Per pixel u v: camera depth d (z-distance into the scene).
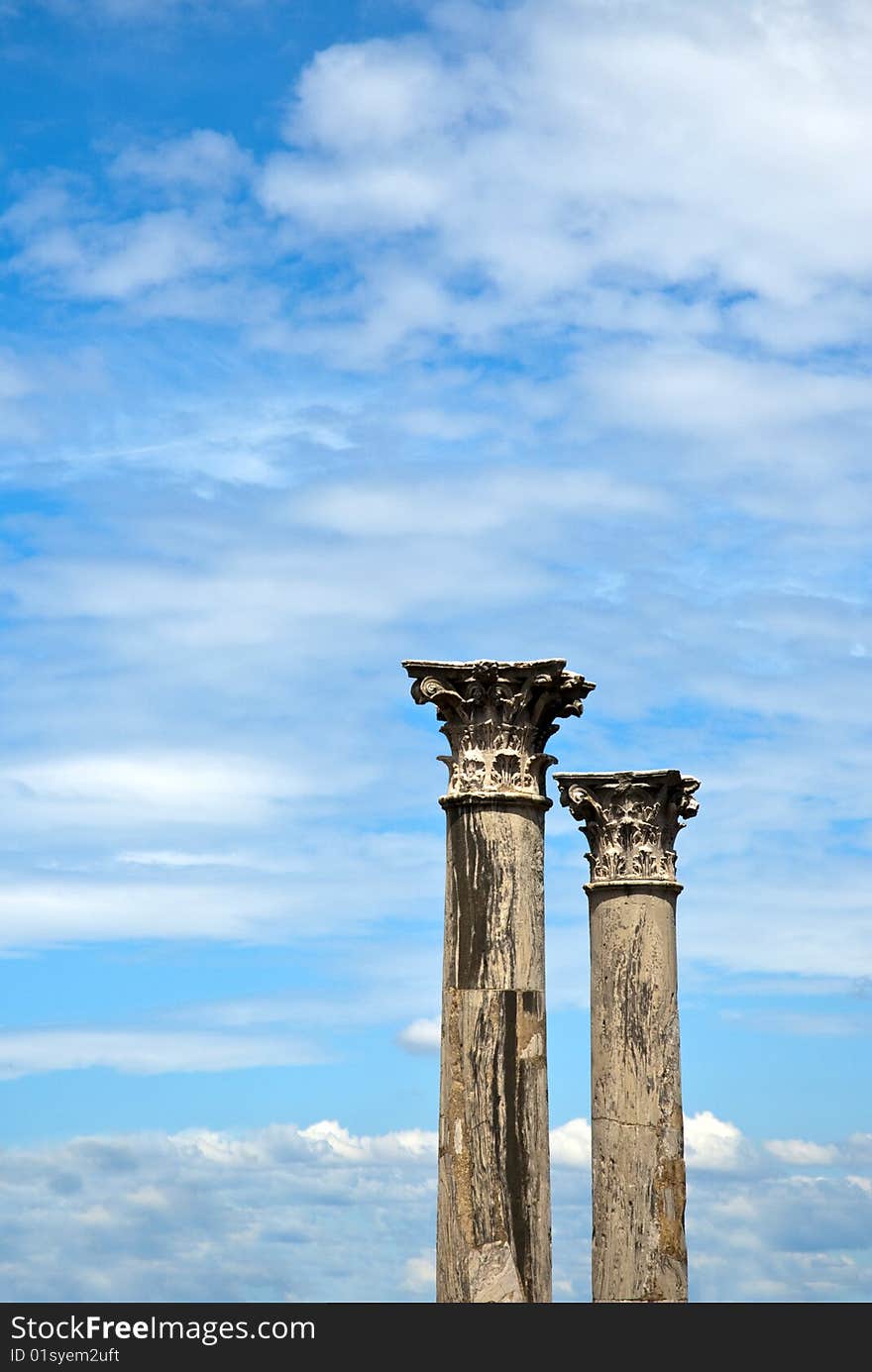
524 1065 27.91
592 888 39.75
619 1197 37.94
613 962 39.06
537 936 28.62
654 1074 38.41
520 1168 27.58
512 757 29.17
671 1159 38.12
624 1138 38.19
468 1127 27.70
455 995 28.30
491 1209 27.39
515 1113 27.70
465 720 29.41
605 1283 37.78
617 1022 38.78
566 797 40.09
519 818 28.89
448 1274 27.53
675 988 39.16
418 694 29.52
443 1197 27.80
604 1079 38.69
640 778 39.62
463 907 28.55
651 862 39.47
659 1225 37.69
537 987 28.39
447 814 29.14
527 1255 27.42
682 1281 37.75
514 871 28.62
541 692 29.38
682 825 40.50
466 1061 27.94
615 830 39.66
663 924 39.25
